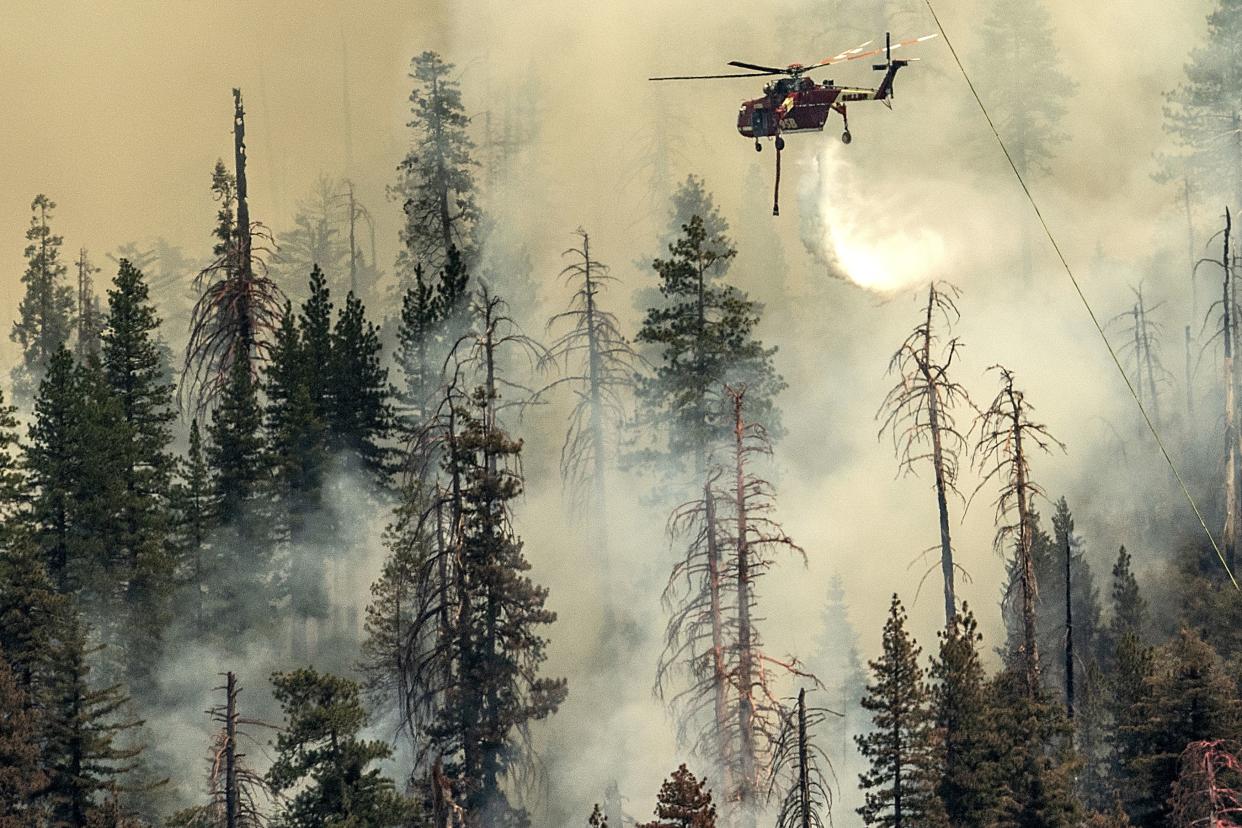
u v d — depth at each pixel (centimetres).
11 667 4359
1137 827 4225
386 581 4978
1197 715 4203
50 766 4197
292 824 3894
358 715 3941
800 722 4041
